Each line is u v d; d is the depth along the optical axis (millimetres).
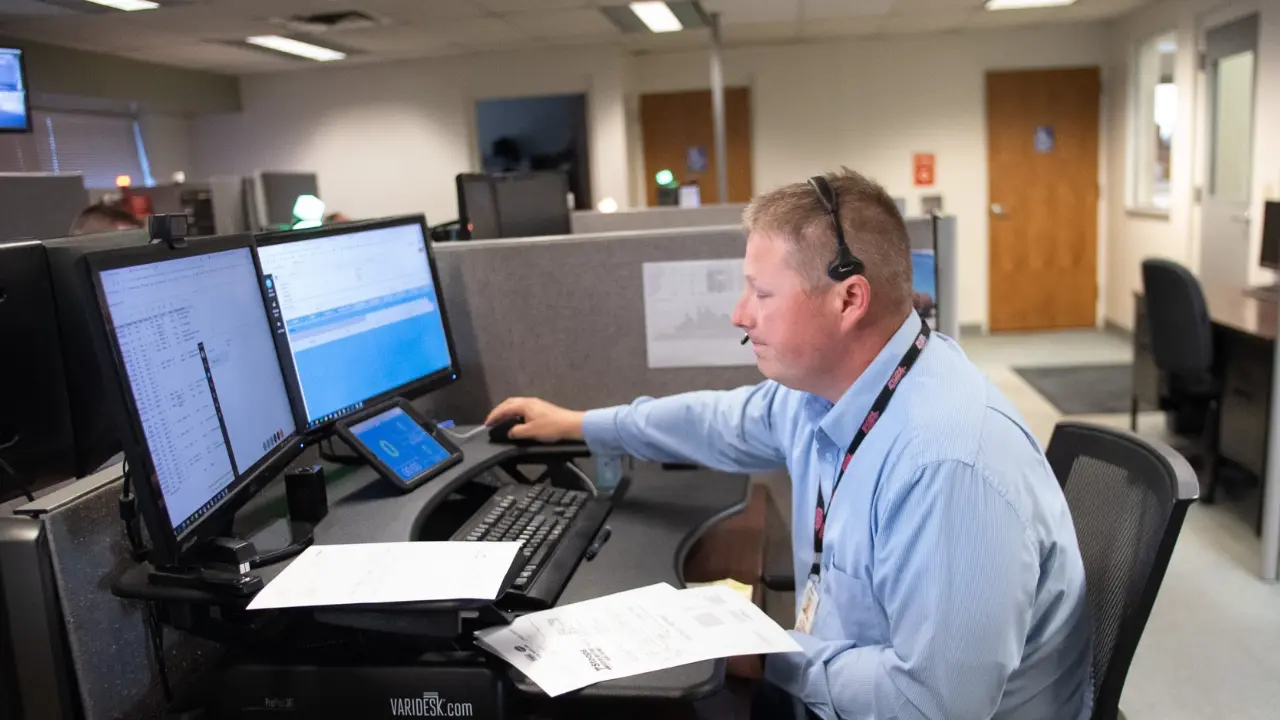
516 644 925
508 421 1487
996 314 7000
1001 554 839
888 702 872
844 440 979
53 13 4789
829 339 955
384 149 7332
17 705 866
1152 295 3324
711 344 1689
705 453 1354
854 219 923
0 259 972
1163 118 6102
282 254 1235
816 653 957
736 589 1288
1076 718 985
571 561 1137
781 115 7074
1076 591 949
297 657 953
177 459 871
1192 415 3838
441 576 923
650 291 1687
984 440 871
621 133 6902
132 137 7098
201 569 926
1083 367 5496
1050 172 6793
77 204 3061
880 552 906
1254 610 2479
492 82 7027
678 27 5875
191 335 950
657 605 1001
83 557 925
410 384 1496
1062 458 1195
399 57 6883
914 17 5961
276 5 4809
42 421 1027
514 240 1696
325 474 1355
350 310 1368
